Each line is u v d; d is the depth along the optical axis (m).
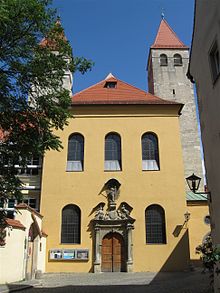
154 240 26.50
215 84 12.21
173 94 48.44
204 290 14.55
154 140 29.36
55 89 14.42
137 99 31.03
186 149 44.44
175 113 29.88
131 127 29.50
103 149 28.81
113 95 31.97
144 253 26.00
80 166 28.34
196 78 14.71
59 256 25.92
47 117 14.30
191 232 28.91
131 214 26.91
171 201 27.22
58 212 26.98
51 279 21.28
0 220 14.12
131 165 28.23
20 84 13.27
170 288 15.98
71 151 28.95
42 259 24.83
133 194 27.39
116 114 29.80
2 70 12.88
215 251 9.36
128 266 25.53
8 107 13.17
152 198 27.31
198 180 13.77
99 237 26.23
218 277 11.48
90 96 31.80
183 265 25.72
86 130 29.36
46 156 28.34
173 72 49.59
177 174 27.95
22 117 13.69
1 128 13.80
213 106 12.49
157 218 26.98
